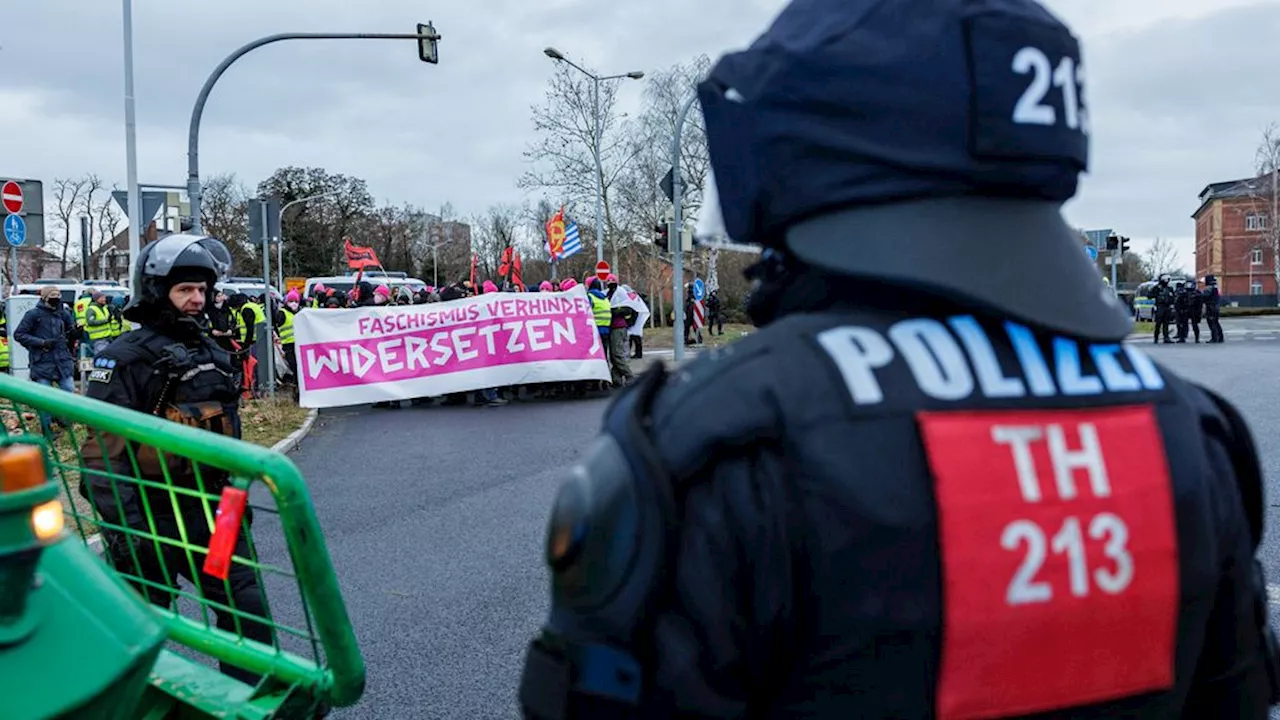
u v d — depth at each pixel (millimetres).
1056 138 1060
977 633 995
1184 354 20672
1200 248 98188
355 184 87500
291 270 84250
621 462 1034
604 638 1014
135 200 15039
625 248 48406
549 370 15258
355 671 2311
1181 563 1104
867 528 974
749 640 998
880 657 983
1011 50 1048
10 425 2938
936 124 1036
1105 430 1094
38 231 13734
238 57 15820
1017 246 1075
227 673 2953
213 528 2465
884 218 1060
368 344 14820
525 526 6824
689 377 1081
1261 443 8930
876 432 1001
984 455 1020
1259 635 1233
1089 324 1098
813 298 1159
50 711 1374
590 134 41781
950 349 1069
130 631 1521
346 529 6883
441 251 88250
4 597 1348
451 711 3916
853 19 1075
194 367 3467
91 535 4836
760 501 994
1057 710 1043
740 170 1138
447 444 10914
